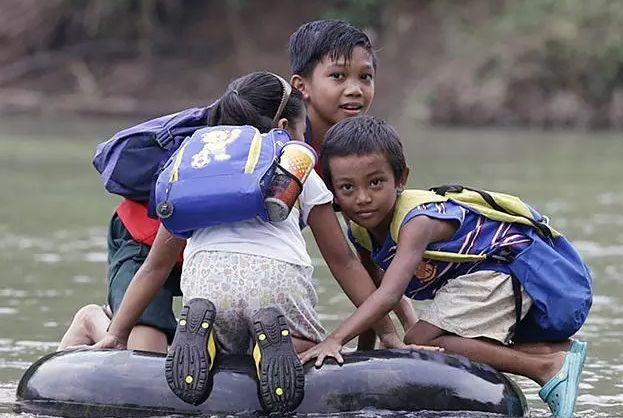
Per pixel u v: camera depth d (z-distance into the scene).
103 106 71.56
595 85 66.69
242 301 12.09
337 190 12.73
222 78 75.56
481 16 73.75
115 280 14.15
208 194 11.87
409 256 12.48
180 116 14.19
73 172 41.03
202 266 12.21
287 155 12.00
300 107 13.50
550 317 12.87
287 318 12.34
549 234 13.26
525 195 34.12
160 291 13.90
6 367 14.88
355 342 16.20
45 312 18.58
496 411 11.91
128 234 14.52
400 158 12.72
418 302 19.80
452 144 53.22
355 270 12.70
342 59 14.00
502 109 67.00
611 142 55.56
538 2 71.19
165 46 77.06
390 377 11.88
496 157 46.28
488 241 12.89
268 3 79.06
